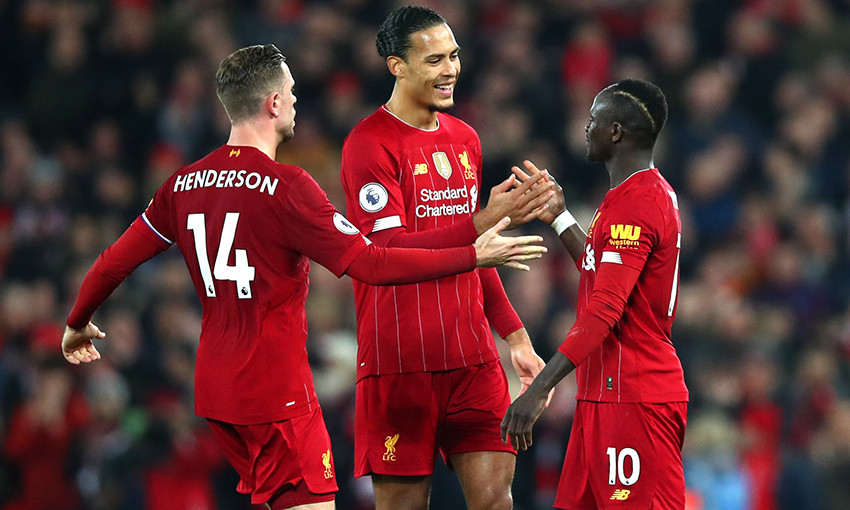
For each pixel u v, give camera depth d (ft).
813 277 138.21
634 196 56.90
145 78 153.38
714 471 106.11
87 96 153.07
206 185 55.93
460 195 62.69
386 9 161.79
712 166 144.15
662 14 162.71
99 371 115.03
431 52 60.70
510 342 66.54
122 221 141.90
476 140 64.59
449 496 98.48
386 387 62.49
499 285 66.49
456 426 63.87
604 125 58.59
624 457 57.06
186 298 126.52
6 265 134.82
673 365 57.93
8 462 111.65
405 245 57.98
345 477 101.14
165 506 106.73
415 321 61.82
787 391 118.52
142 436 108.47
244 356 55.67
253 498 57.62
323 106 152.76
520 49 155.74
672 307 58.39
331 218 54.70
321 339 114.32
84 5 159.22
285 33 160.45
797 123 153.58
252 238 55.06
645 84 58.75
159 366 118.21
